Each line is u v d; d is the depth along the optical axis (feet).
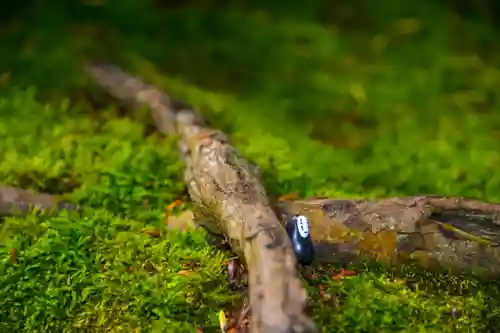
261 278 16.22
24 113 29.48
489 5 45.65
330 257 19.19
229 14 43.34
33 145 26.58
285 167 25.23
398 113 33.96
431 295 18.38
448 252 18.80
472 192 24.76
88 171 24.53
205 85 36.70
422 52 40.57
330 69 38.81
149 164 24.27
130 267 19.33
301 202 20.21
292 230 18.20
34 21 40.06
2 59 35.63
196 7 44.45
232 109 32.53
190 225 21.29
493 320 17.62
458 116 33.55
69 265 19.13
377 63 39.45
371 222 19.19
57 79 33.63
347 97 35.60
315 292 18.01
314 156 27.81
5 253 19.57
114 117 30.07
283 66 38.81
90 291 18.26
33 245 19.77
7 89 32.32
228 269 19.15
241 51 39.88
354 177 25.98
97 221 21.11
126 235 20.48
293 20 43.70
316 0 45.83
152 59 38.47
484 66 39.45
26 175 24.14
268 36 41.39
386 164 27.35
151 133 28.71
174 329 17.29
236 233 18.13
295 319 15.28
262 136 29.25
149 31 41.19
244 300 18.13
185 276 18.89
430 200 19.36
